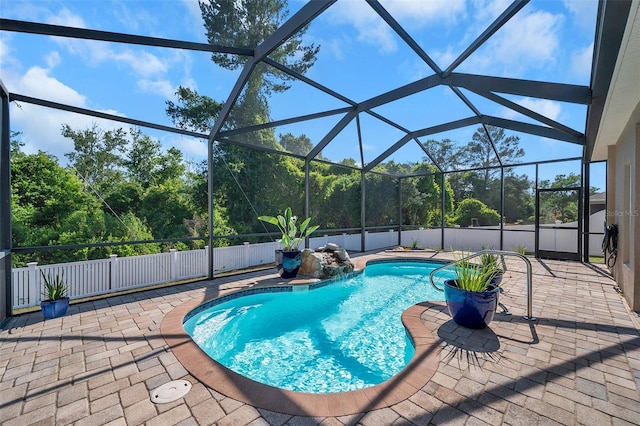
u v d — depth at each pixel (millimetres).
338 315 4957
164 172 7723
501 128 7641
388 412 2041
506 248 10078
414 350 3096
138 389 2338
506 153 8828
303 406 2113
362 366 3383
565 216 8539
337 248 7633
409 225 12594
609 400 2150
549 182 8883
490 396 2207
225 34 4617
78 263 4926
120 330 3514
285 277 6281
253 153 9023
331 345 3889
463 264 3883
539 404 2115
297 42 4559
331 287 6398
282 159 9656
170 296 4953
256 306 5289
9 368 2664
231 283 5836
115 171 6930
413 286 6730
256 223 9016
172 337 3314
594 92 3730
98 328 3580
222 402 2172
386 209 12422
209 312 4738
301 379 3135
